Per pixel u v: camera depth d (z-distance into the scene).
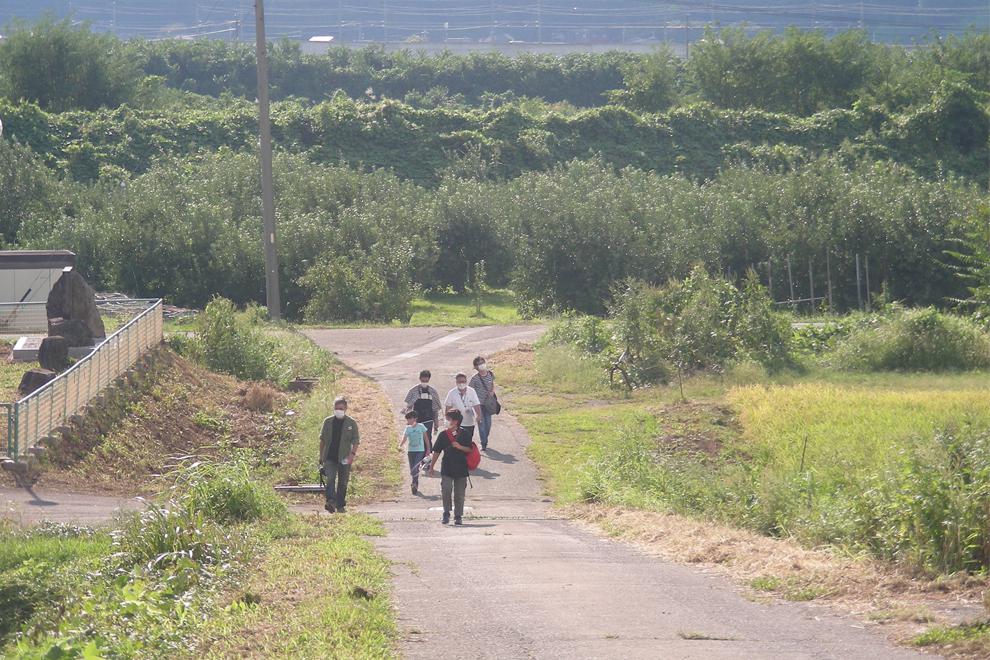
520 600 30.20
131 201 185.50
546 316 180.50
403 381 100.88
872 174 195.50
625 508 56.09
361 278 164.00
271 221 137.25
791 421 83.06
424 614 28.34
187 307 173.12
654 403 94.12
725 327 112.88
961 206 176.12
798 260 178.88
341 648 24.06
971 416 75.56
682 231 184.25
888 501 37.50
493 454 75.81
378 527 47.50
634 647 24.81
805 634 26.12
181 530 37.34
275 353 101.44
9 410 57.97
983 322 131.62
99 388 70.62
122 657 24.55
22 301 117.62
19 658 25.33
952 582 31.06
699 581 33.84
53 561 38.78
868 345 118.94
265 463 70.25
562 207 186.50
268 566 34.91
